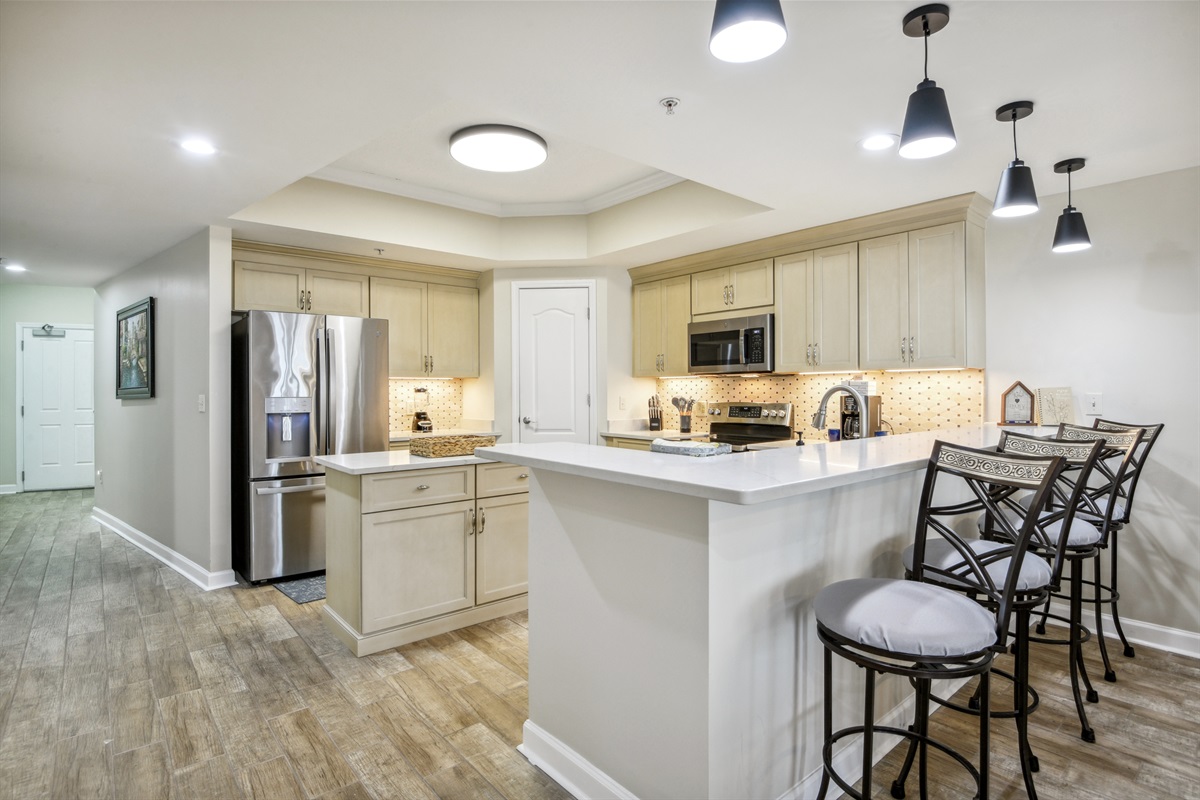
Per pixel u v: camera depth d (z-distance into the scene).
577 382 5.04
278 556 3.82
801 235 3.93
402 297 4.83
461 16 1.70
